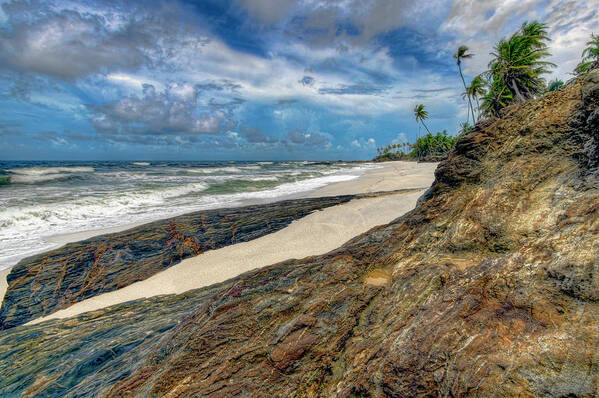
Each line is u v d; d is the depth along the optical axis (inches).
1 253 386.9
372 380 93.4
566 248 92.8
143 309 259.0
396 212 487.8
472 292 101.0
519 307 87.9
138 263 364.5
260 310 149.9
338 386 101.8
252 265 344.8
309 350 121.6
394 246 179.2
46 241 430.6
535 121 158.9
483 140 179.9
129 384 131.0
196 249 397.4
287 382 112.4
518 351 77.0
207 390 116.1
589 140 127.8
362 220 462.3
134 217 569.6
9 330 244.8
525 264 98.8
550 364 70.6
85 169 1514.5
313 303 144.6
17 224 497.0
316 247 381.4
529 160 150.0
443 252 145.8
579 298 80.2
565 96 155.9
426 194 212.7
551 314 81.4
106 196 678.5
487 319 89.2
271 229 455.8
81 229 487.5
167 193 812.6
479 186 167.3
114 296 304.2
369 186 906.7
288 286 166.4
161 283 324.2
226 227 466.9
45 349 196.4
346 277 163.6
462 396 75.7
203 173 1578.5
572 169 130.3
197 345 137.3
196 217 523.8
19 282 319.6
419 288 126.0
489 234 135.3
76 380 156.3
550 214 120.6
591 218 96.0
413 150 4576.8
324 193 837.8
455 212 165.5
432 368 85.0
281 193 871.7
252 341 134.0
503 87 1376.7
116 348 180.1
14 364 181.3
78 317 259.0
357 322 130.8
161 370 131.8
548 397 65.9
